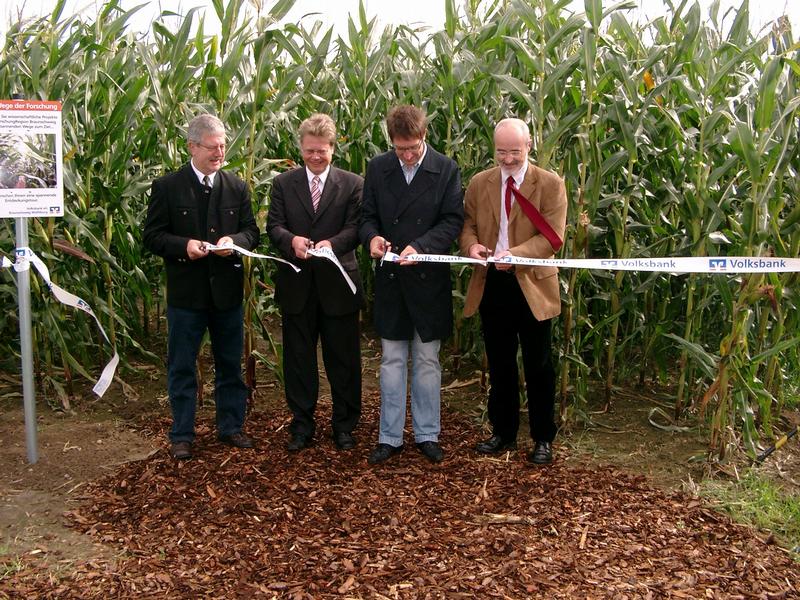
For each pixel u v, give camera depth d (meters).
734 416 4.29
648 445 4.41
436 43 5.29
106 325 5.43
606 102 4.45
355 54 5.86
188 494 3.57
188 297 3.88
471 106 5.30
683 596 2.78
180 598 2.74
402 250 3.81
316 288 4.00
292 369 4.10
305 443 4.13
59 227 5.02
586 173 4.72
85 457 4.11
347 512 3.40
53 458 4.09
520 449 4.25
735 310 3.98
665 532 3.29
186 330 3.92
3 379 5.42
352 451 4.13
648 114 4.66
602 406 5.05
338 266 3.88
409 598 2.73
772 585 2.89
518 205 3.76
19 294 3.86
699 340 4.79
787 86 4.15
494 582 2.84
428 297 3.83
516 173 3.75
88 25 5.33
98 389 3.87
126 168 5.38
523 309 3.81
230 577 2.88
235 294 3.98
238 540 3.16
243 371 5.68
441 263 3.86
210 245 3.79
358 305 4.08
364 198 3.95
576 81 4.66
